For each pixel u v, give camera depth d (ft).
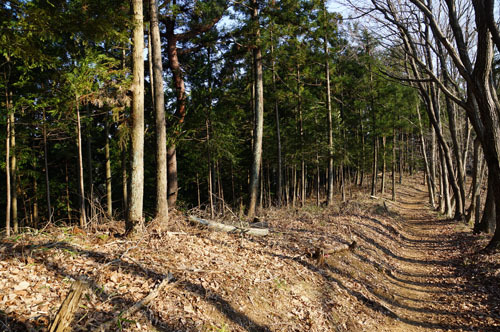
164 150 22.07
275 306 15.57
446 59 47.34
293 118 71.61
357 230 33.60
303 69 58.29
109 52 39.83
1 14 19.29
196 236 21.25
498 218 28.09
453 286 22.67
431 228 49.85
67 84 32.81
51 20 19.13
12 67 37.04
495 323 16.37
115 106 20.45
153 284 13.85
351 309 17.87
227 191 89.71
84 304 11.65
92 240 18.11
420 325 17.52
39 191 59.16
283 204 71.36
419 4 27.45
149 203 68.74
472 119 29.25
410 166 152.05
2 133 40.47
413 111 80.02
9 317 10.08
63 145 58.65
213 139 43.39
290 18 44.88
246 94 59.47
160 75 22.52
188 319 12.43
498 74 41.32
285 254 21.83
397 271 27.12
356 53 41.83
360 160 89.61
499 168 27.53
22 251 14.55
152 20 22.70
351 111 87.35
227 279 16.08
